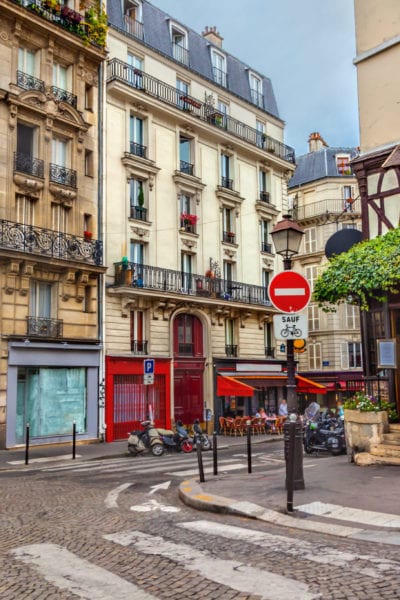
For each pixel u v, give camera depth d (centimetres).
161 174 2694
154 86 2689
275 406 3100
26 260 2053
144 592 466
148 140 2650
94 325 2320
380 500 776
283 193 3447
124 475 1304
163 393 2564
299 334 870
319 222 4378
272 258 3309
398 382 1310
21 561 568
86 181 2377
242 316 3025
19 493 1057
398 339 1309
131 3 2750
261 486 933
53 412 2150
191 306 2731
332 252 1502
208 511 805
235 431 2545
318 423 1748
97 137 2444
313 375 3884
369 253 1206
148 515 793
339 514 709
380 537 605
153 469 1407
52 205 2259
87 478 1270
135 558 564
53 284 2211
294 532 656
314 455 1653
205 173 2931
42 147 2206
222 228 3011
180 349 2727
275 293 889
